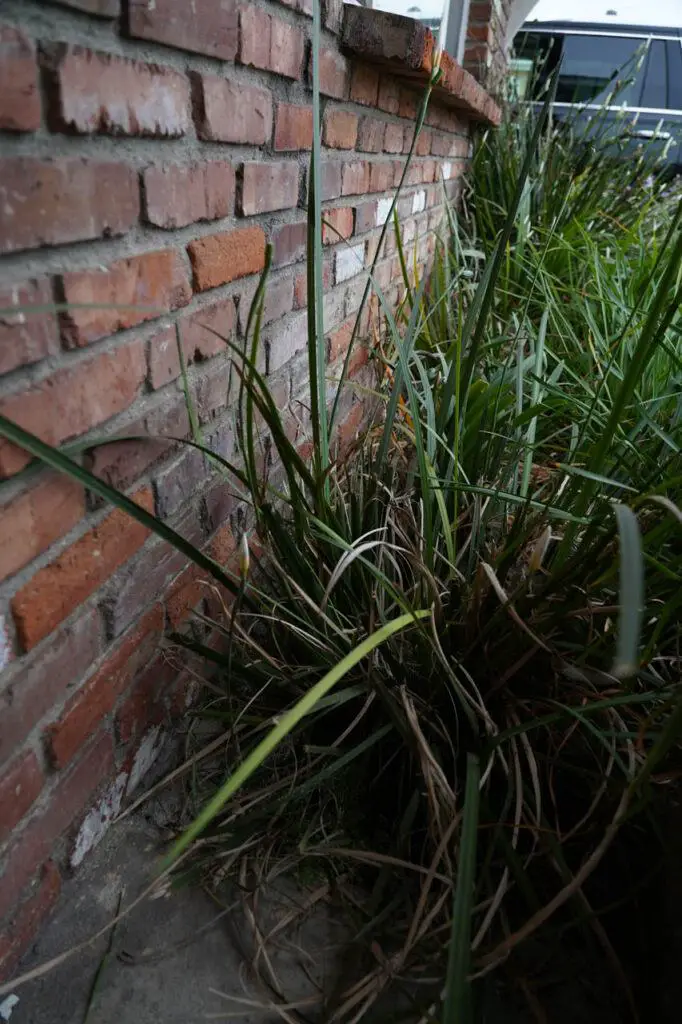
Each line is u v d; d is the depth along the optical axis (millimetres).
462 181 2883
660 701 892
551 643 891
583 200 2951
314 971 754
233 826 854
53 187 577
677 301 815
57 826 743
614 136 3381
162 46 693
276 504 1207
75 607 708
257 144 944
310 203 799
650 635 1001
